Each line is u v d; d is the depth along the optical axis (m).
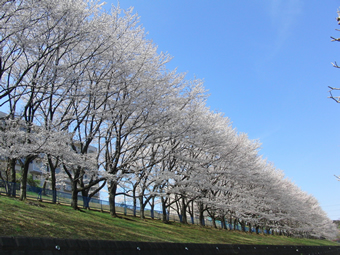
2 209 11.09
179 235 18.39
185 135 17.81
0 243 6.09
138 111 16.94
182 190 19.23
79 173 17.00
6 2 11.20
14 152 11.06
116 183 17.11
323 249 32.09
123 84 16.08
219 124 24.89
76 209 16.97
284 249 22.12
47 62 12.74
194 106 19.53
